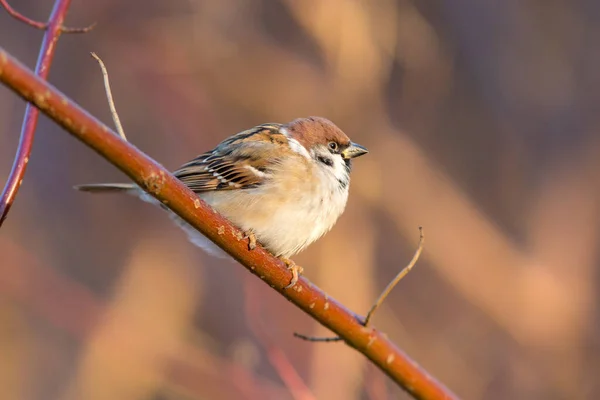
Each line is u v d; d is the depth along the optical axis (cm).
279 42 1414
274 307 1195
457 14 1595
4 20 1562
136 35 1517
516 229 1517
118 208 1478
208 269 1358
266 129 716
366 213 1317
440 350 1329
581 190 1527
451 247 1382
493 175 1541
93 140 468
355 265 1259
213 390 1141
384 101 1402
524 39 1638
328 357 1108
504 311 1362
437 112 1519
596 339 1345
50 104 445
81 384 1155
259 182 679
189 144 1436
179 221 692
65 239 1441
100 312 1234
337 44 1270
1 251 1258
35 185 1482
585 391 1305
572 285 1410
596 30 1655
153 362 1171
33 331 1251
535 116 1598
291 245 683
